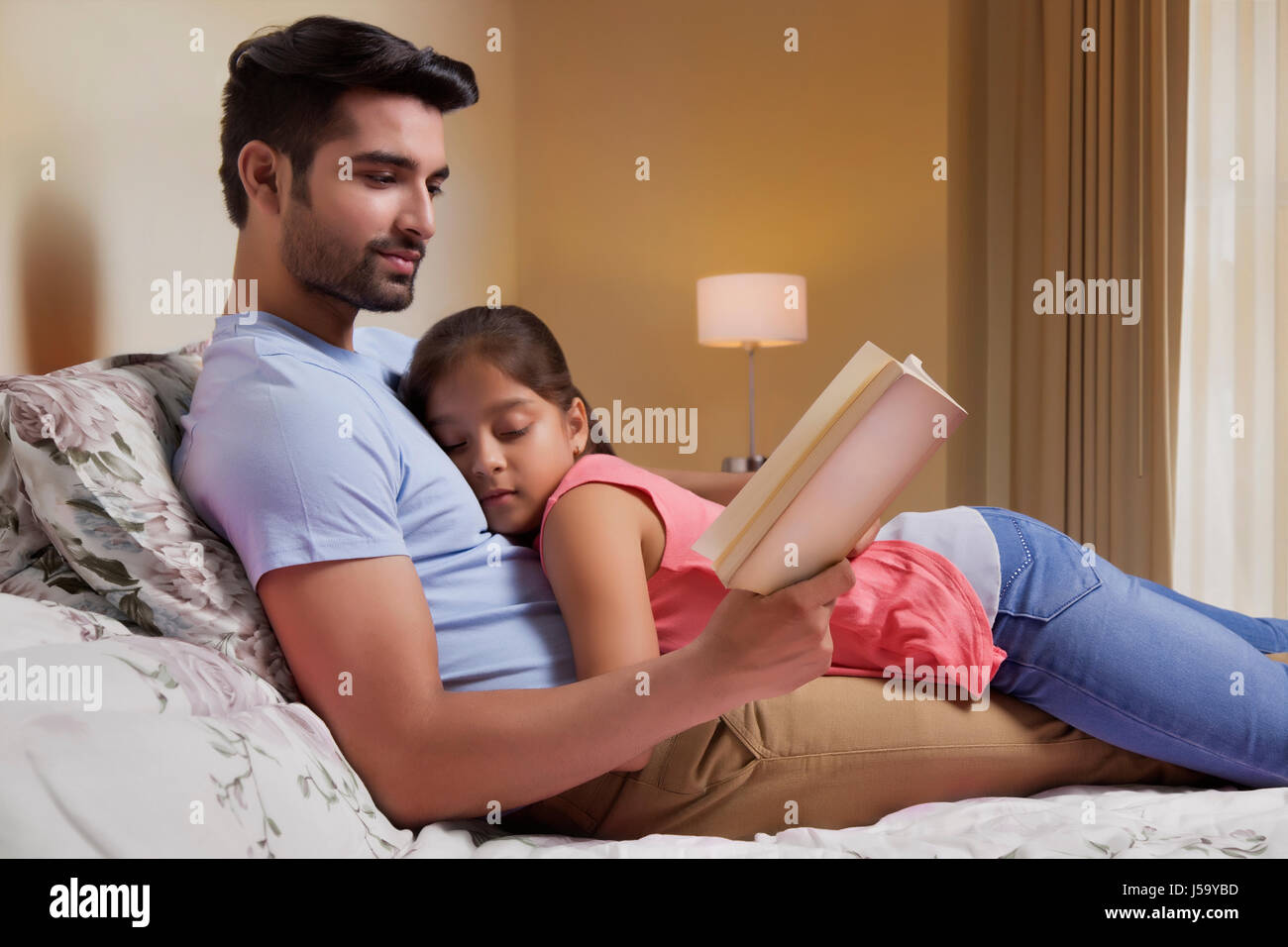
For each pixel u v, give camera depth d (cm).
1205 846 76
